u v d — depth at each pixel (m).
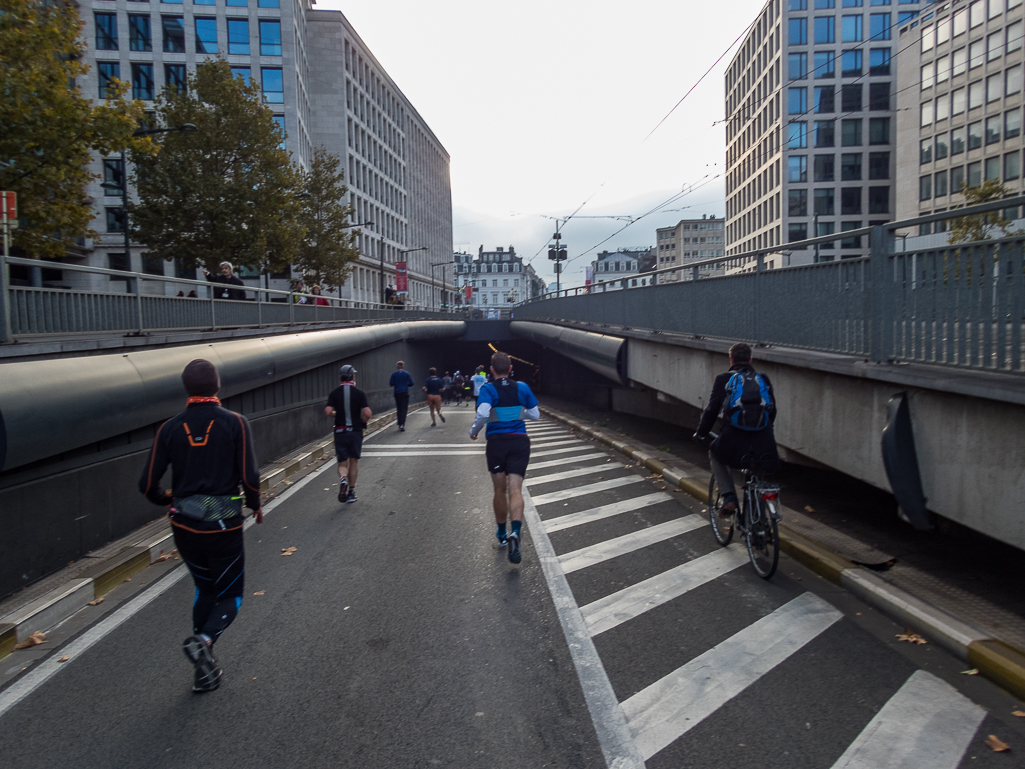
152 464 4.00
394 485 10.43
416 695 3.84
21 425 5.30
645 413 19.91
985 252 4.87
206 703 3.79
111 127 16.84
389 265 73.31
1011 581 5.24
